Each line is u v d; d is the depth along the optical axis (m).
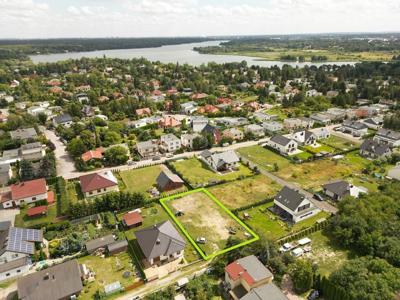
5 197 69.81
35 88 189.62
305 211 63.12
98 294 44.50
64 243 54.41
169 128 119.62
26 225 62.09
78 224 61.66
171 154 97.12
